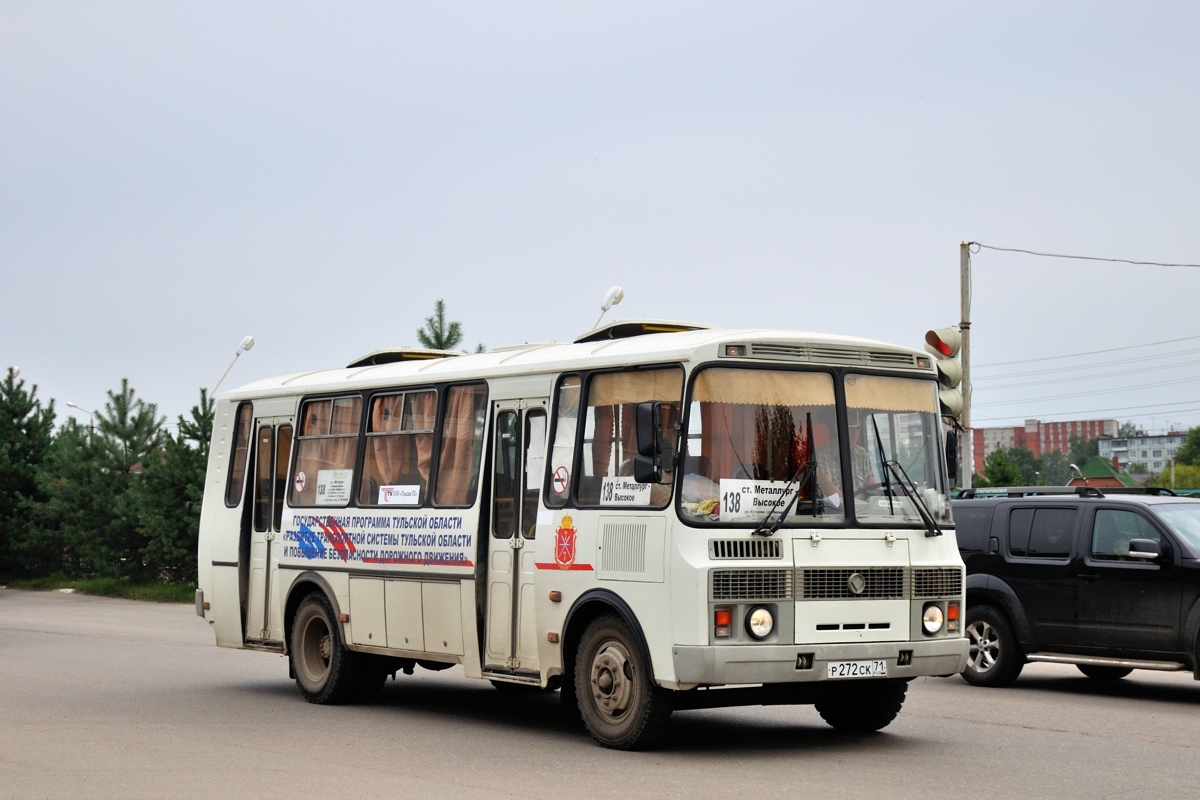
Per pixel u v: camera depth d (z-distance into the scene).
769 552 10.54
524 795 9.07
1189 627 14.31
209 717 13.29
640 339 11.64
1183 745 11.47
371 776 9.84
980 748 11.27
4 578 43.00
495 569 12.41
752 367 10.85
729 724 12.90
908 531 11.18
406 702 14.81
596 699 11.21
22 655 19.84
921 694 15.45
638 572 10.77
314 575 14.71
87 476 39.09
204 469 36.06
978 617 16.25
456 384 13.19
